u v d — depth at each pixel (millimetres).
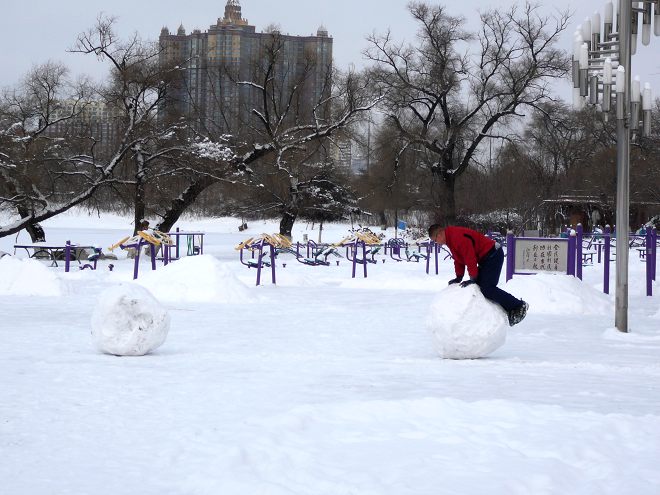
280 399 8266
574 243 22938
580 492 5223
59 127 45094
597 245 45031
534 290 20047
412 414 7184
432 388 8938
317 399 8219
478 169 72750
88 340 13703
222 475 5570
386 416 7125
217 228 90375
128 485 5484
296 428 6789
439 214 64438
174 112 46812
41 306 19906
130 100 44219
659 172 66438
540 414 7176
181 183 48625
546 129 66688
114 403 8141
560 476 5480
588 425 6777
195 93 57562
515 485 5277
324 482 5355
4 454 6238
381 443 6293
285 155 53719
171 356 11969
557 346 13633
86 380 9578
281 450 6098
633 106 15195
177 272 22531
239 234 77375
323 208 57375
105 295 12117
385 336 14734
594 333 15680
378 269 37750
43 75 42969
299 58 57188
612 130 74125
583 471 5676
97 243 52656
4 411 7746
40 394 8648
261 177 54156
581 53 15281
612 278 31391
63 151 44312
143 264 38219
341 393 8594
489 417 7094
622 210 15469
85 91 44281
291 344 13516
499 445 6203
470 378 9820
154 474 5719
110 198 49281
